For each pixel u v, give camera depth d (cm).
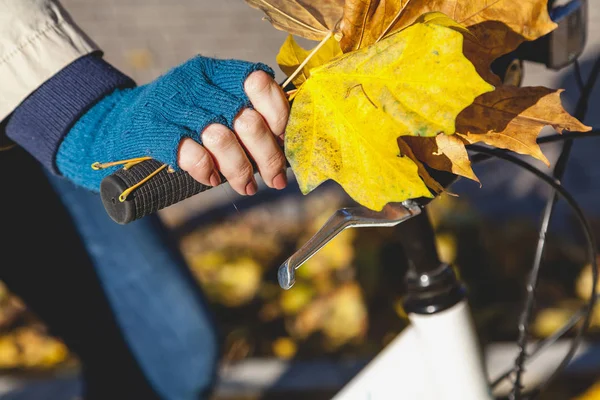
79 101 107
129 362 150
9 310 238
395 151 84
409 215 90
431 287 109
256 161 88
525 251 233
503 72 102
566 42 111
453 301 109
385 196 84
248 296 234
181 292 147
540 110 90
